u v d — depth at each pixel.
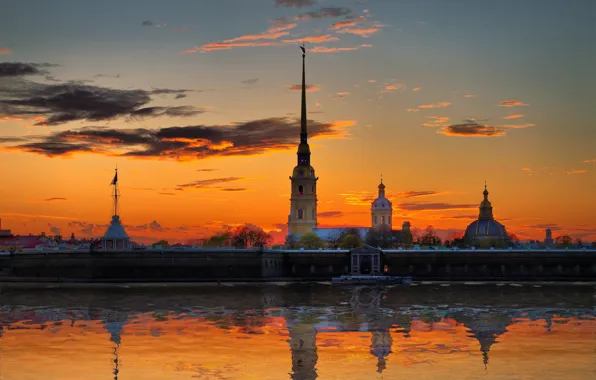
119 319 189.25
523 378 129.88
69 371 134.50
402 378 130.25
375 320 188.75
